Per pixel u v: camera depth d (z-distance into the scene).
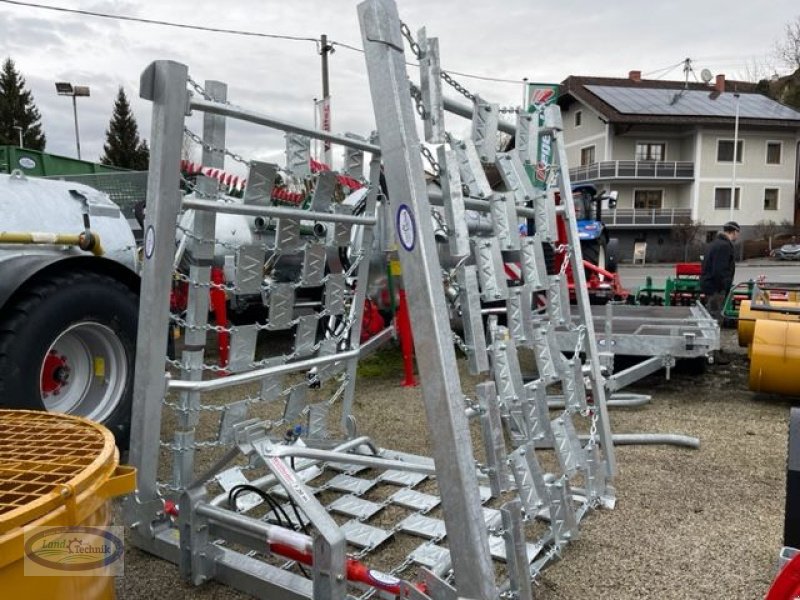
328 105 15.95
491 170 2.86
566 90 36.72
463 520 1.68
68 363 3.24
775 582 1.42
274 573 2.22
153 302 2.28
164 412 4.48
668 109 34.38
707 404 4.83
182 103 2.20
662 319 5.88
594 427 2.98
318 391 5.23
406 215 1.74
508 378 2.36
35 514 1.16
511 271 3.44
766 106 36.12
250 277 2.59
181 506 2.30
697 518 2.86
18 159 8.01
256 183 2.51
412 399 5.00
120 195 7.34
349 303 3.51
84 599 1.30
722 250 8.22
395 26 1.77
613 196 11.72
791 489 2.03
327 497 3.12
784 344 4.39
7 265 2.94
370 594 2.13
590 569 2.44
